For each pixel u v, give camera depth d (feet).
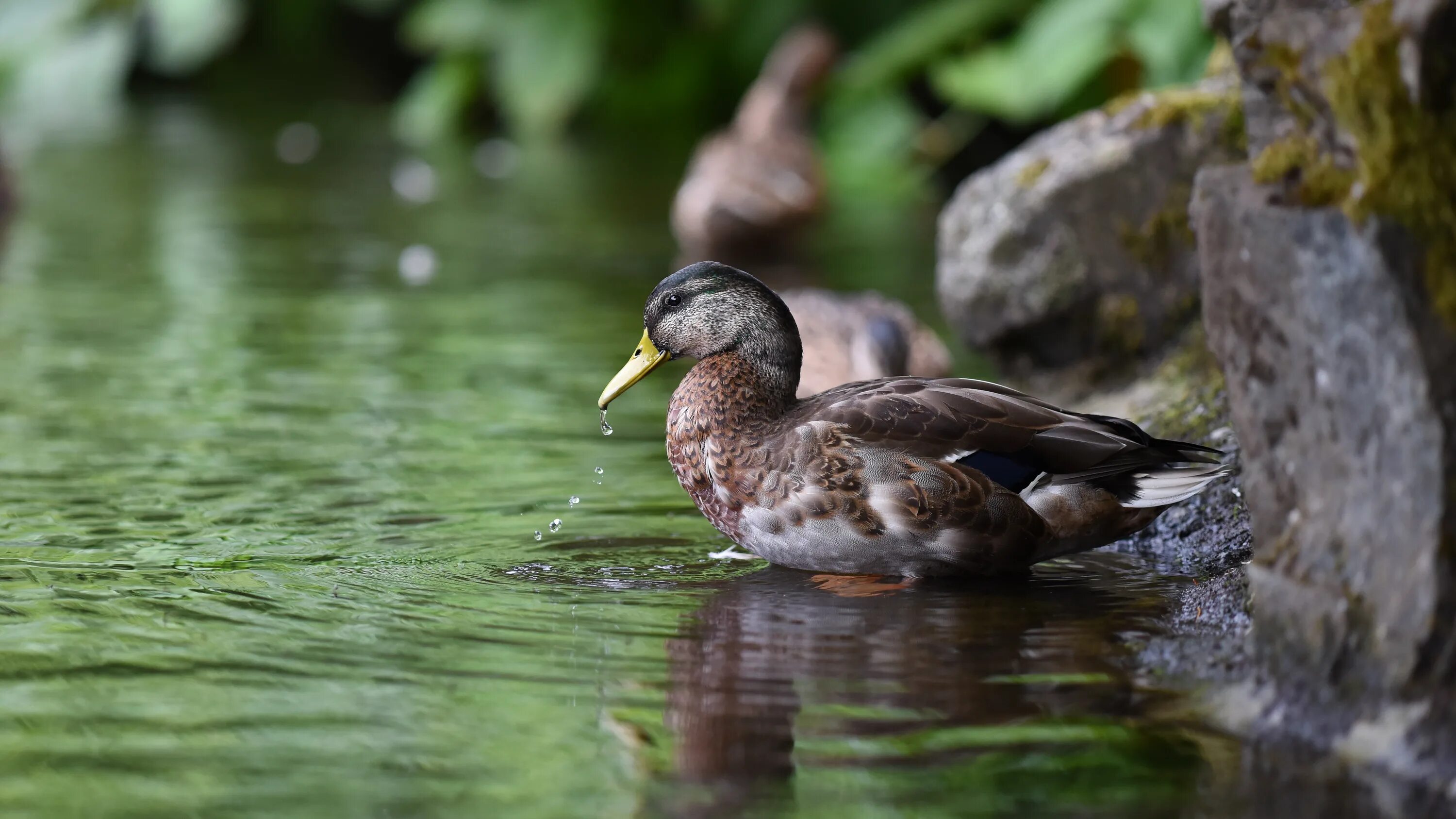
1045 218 41.22
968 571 28.66
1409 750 18.76
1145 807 18.45
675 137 107.76
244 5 125.90
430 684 22.41
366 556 29.19
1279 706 20.56
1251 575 21.56
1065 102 83.76
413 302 57.11
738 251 69.97
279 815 18.22
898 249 70.54
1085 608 26.63
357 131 110.32
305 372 45.80
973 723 21.06
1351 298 19.06
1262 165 20.67
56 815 18.15
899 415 28.58
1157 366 40.37
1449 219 18.48
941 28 87.86
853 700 21.93
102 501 32.40
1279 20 20.07
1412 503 18.71
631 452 37.78
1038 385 42.70
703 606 26.61
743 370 30.32
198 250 67.56
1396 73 18.43
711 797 18.78
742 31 105.60
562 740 20.45
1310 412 20.12
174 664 23.04
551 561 29.30
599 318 54.65
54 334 50.57
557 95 105.81
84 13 120.16
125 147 99.76
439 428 39.70
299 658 23.40
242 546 29.55
